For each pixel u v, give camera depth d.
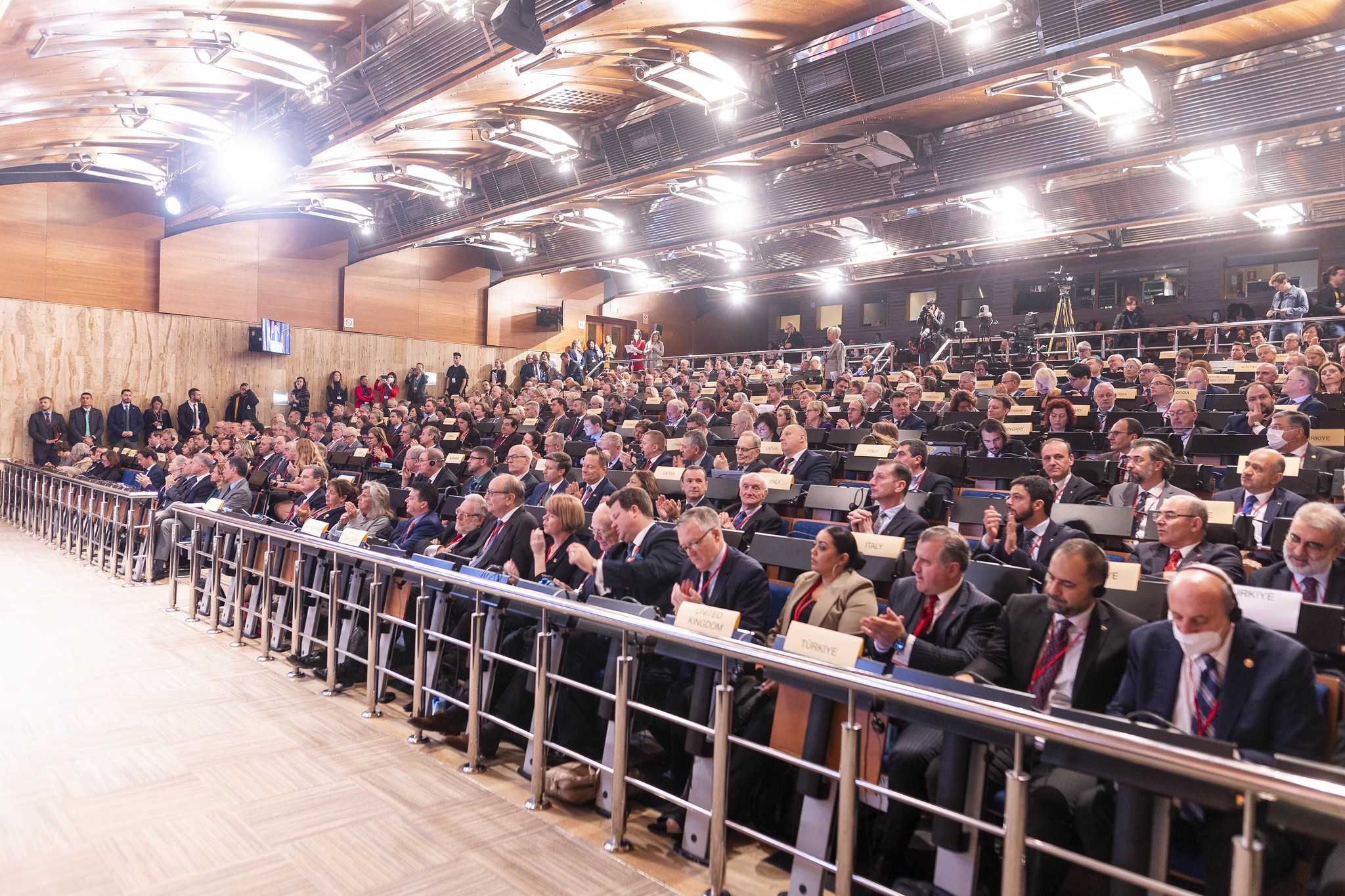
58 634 5.63
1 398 14.12
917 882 2.50
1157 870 1.91
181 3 7.84
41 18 7.42
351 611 4.78
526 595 3.36
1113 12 7.14
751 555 4.65
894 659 3.09
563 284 21.48
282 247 17.20
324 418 14.34
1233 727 2.32
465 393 18.67
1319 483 4.82
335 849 2.89
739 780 3.02
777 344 22.02
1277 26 8.38
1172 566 3.79
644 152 11.49
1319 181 11.16
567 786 3.28
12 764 3.53
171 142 12.20
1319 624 2.69
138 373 15.45
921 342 14.77
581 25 7.69
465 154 13.23
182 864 2.76
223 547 6.11
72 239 14.86
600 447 7.91
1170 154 9.76
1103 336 14.38
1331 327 10.88
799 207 13.35
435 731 4.02
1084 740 1.92
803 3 8.45
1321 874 2.03
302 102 10.02
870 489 5.61
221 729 3.98
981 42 7.98
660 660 3.63
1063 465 5.07
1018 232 14.44
